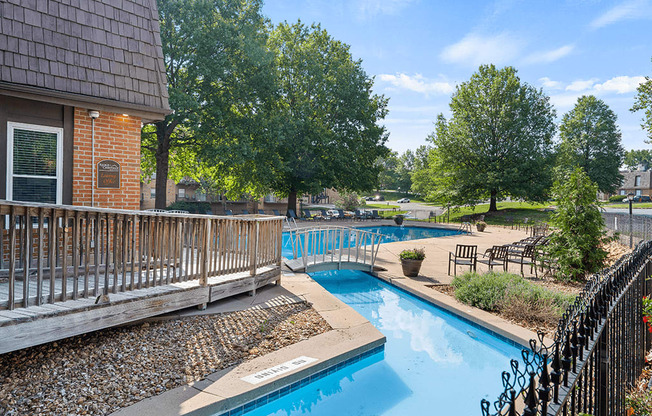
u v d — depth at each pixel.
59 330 4.25
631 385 3.70
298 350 5.13
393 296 9.22
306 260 10.16
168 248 5.68
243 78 24.06
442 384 5.03
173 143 22.50
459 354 5.99
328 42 31.19
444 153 38.97
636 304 4.20
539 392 1.86
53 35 6.50
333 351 5.12
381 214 36.34
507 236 22.47
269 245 8.09
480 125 38.09
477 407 4.45
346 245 18.48
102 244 6.69
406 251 10.54
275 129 24.56
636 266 4.46
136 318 5.10
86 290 4.65
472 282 8.08
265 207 38.62
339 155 29.02
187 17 20.61
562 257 9.62
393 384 5.03
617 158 51.69
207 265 6.27
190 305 5.95
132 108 7.30
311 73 28.92
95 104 6.86
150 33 7.96
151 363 4.52
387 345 6.29
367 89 31.75
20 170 6.27
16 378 3.99
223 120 22.61
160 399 3.78
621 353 3.39
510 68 37.56
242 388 4.04
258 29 25.06
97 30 7.09
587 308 2.64
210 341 5.21
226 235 6.73
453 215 39.72
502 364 5.65
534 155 36.00
